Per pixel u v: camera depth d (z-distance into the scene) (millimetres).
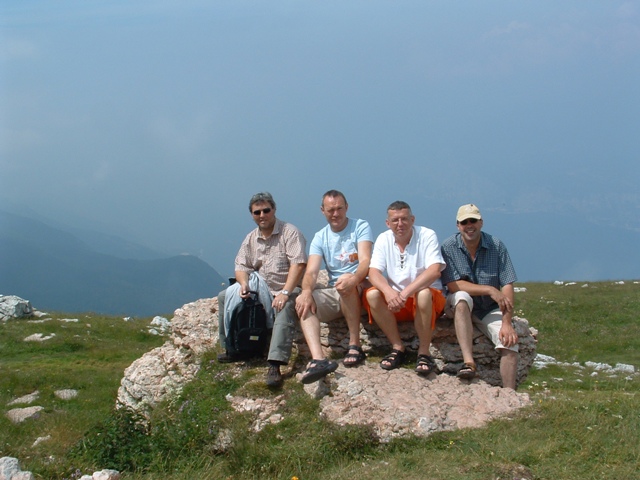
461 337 4844
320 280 6199
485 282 5035
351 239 5176
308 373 4555
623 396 4836
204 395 5035
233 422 4590
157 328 14641
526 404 4574
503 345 4914
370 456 4086
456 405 4484
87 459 4504
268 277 5215
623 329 13523
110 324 14602
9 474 4027
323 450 4148
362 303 5207
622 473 3631
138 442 4555
